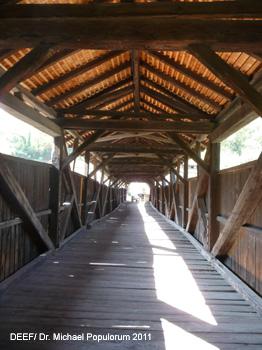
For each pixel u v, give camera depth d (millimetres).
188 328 2332
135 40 2242
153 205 20672
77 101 5230
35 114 4027
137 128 5027
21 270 3537
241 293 3107
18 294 2963
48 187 4879
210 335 2227
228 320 2494
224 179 4484
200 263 4441
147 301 2885
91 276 3662
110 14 2346
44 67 3439
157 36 2238
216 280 3637
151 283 3453
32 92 4113
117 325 2348
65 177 5676
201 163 4895
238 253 3811
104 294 3045
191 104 5168
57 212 4957
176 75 4445
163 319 2482
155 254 4992
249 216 3436
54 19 2271
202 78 4000
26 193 3873
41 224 4398
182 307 2760
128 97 6367
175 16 2354
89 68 4039
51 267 4016
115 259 4578
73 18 2297
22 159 3664
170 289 3262
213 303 2881
